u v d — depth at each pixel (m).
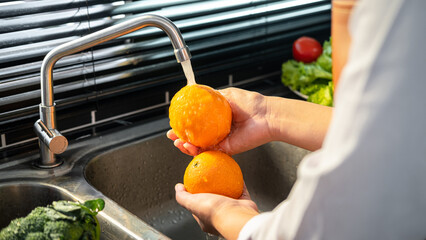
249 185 1.20
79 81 1.09
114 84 1.15
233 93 0.89
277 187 1.18
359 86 0.46
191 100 0.77
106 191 1.06
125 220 0.81
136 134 1.12
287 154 1.15
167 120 1.18
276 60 1.41
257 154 1.18
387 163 0.47
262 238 0.60
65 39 1.06
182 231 1.10
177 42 0.83
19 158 1.00
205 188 0.77
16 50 1.00
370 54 0.46
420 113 0.46
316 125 0.83
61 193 0.91
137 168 1.09
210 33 1.24
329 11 1.47
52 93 0.92
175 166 1.15
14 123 1.04
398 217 0.49
